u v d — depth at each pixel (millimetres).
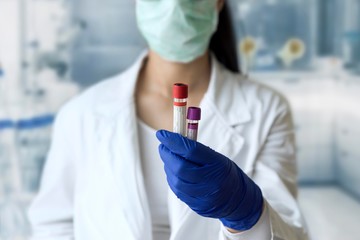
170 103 1047
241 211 759
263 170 964
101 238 961
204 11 967
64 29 1801
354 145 1912
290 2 1893
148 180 982
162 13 948
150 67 1090
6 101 1791
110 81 1169
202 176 705
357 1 1895
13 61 1777
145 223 931
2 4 1740
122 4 1814
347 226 1752
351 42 1914
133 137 1000
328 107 1942
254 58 1912
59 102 1831
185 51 982
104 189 987
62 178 1104
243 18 1883
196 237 923
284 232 824
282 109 1054
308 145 1950
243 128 1008
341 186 1950
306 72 1932
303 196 1935
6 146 1809
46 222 1105
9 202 1819
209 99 1029
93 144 1039
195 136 729
